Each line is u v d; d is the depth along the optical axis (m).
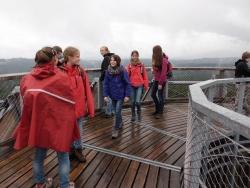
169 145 4.95
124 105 7.83
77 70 3.79
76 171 3.83
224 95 6.23
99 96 7.14
